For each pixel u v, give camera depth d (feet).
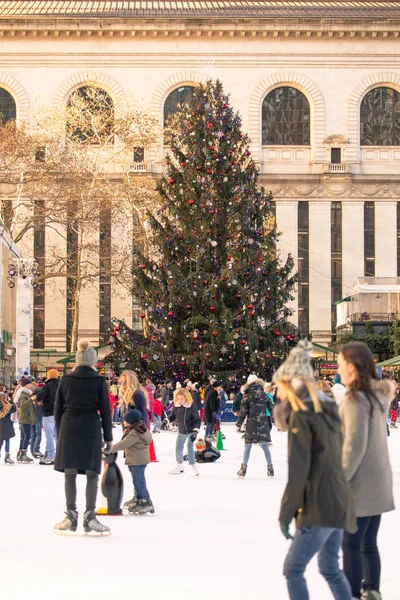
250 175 165.99
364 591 31.71
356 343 30.50
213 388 112.88
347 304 285.43
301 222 310.24
